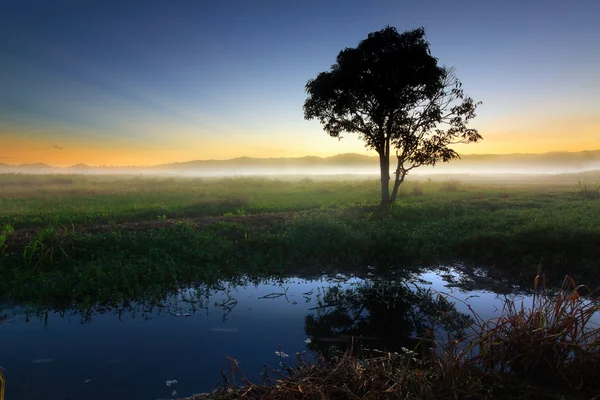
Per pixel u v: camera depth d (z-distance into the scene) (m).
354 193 28.22
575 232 9.98
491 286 7.84
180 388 4.00
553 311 4.43
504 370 3.97
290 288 7.86
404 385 3.47
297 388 3.33
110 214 15.96
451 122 18.20
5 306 6.72
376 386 3.50
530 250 9.49
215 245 10.37
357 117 19.12
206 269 8.91
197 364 4.57
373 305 6.79
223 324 5.89
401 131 18.22
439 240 10.96
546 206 17.92
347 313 6.40
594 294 7.18
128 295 7.28
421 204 19.14
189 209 18.14
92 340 5.28
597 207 16.06
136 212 16.69
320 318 6.16
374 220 14.48
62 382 4.14
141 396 3.85
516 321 4.25
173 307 6.70
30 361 4.65
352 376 3.64
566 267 8.57
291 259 9.87
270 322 5.99
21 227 13.08
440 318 5.83
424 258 9.87
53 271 8.39
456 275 8.62
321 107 19.50
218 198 23.02
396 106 18.09
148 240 10.35
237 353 4.86
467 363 3.90
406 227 12.88
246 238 11.04
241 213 17.03
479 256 9.85
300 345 5.11
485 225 12.58
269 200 23.05
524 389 3.63
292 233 11.24
